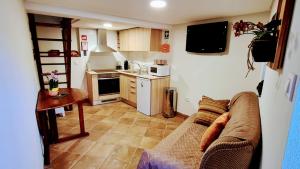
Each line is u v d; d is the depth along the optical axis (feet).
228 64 9.95
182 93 12.91
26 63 6.08
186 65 12.32
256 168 4.66
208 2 6.97
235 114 5.96
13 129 3.02
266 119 4.42
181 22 11.55
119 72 16.46
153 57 15.25
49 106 7.39
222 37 9.70
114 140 9.53
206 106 8.55
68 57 11.30
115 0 6.94
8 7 3.95
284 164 2.04
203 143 5.74
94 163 7.59
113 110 14.38
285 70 2.89
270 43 3.67
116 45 17.28
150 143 9.29
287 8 2.93
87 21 11.43
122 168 7.31
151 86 12.76
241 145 3.63
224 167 3.78
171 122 12.08
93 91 15.37
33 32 9.62
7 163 2.44
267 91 4.98
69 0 7.06
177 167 4.84
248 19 8.90
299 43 2.22
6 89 2.92
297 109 1.80
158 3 7.24
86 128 10.93
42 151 7.59
